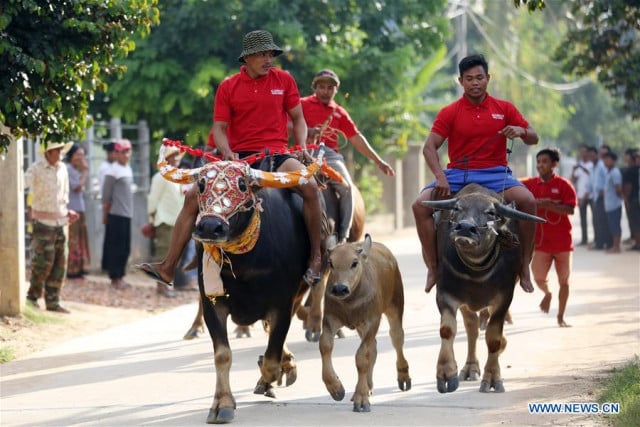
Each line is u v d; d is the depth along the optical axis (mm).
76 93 13820
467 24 56906
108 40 13586
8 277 15695
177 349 14359
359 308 10242
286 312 10648
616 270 23203
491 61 56031
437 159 11602
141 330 16062
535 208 11539
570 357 12984
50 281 16953
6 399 11242
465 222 10102
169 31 25031
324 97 14602
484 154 11711
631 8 17297
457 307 11039
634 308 17219
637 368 11062
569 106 59812
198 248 10492
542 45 58625
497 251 10773
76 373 12648
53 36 13172
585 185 30156
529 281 11570
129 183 20688
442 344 10875
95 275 22344
